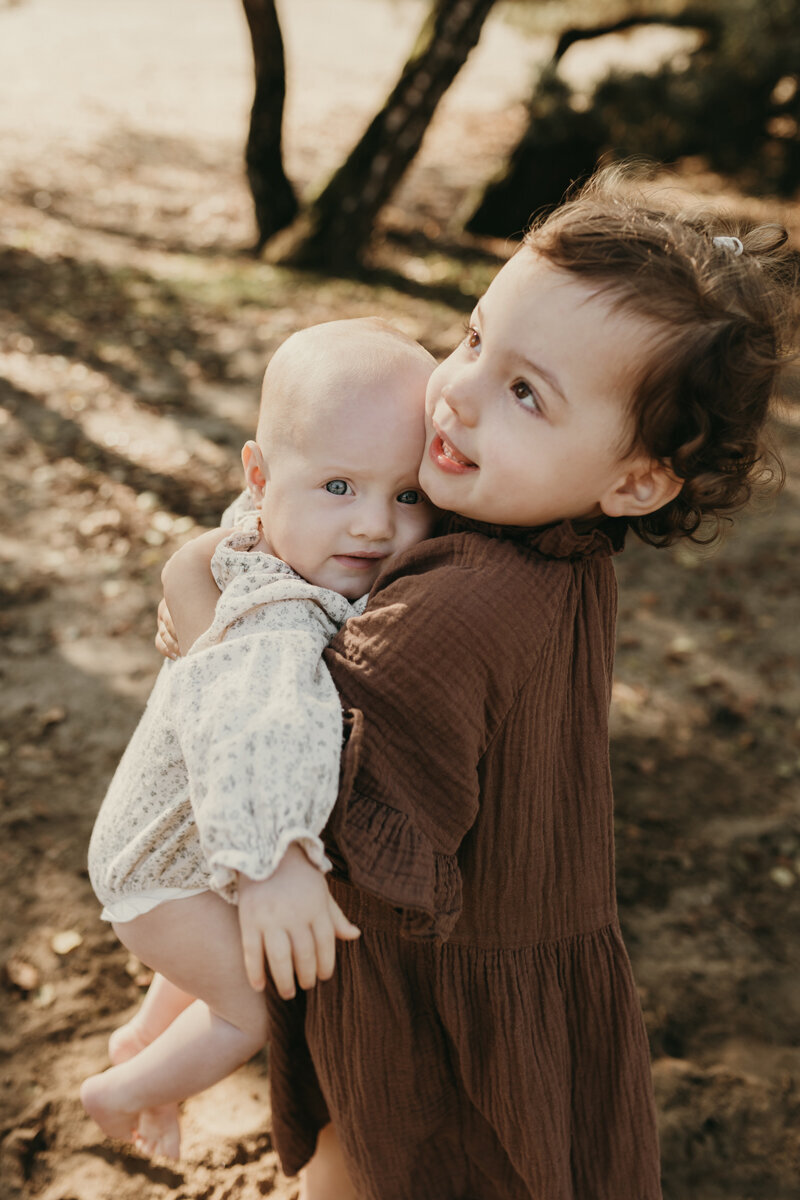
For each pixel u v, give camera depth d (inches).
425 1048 52.8
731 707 161.3
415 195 462.9
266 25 340.5
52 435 230.4
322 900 39.9
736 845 131.3
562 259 41.1
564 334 40.9
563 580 45.8
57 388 253.4
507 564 44.3
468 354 44.6
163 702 48.6
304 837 38.5
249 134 362.0
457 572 43.9
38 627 165.5
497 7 430.0
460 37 344.8
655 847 130.0
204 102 563.8
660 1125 92.7
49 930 109.0
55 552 187.5
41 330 283.9
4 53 598.2
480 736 44.0
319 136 530.3
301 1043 59.1
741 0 414.9
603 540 46.2
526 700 45.7
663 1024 104.7
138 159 463.5
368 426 46.1
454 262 385.7
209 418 247.6
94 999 101.7
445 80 347.6
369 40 748.0
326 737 40.3
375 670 42.6
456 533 46.6
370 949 50.9
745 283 41.8
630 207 44.3
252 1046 55.3
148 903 51.2
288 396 47.7
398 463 46.7
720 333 40.5
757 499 49.5
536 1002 50.6
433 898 41.5
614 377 40.8
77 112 510.9
